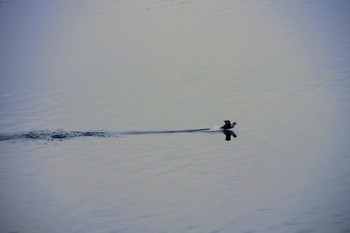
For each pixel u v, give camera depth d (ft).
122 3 425.69
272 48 344.08
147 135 255.70
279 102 279.49
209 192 211.61
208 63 328.90
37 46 363.97
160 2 424.87
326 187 210.18
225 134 253.65
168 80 310.86
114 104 286.05
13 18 405.18
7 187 219.61
